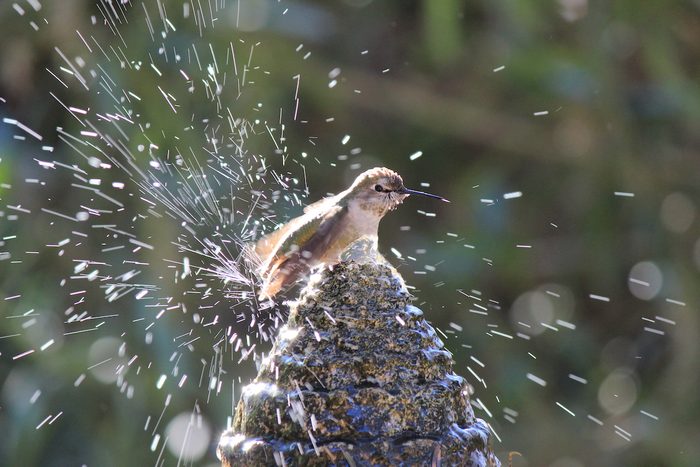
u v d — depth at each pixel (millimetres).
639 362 14148
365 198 5605
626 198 13516
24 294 11633
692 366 13125
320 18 12734
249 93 11891
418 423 3662
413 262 13477
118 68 11492
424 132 14133
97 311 11586
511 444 12875
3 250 11586
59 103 11961
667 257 13555
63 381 11562
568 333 13938
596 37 12594
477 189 13648
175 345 10891
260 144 11695
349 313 3824
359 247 5605
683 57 13805
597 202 13555
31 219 11656
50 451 11531
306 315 3859
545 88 13078
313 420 3645
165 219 10766
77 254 11656
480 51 13789
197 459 11438
